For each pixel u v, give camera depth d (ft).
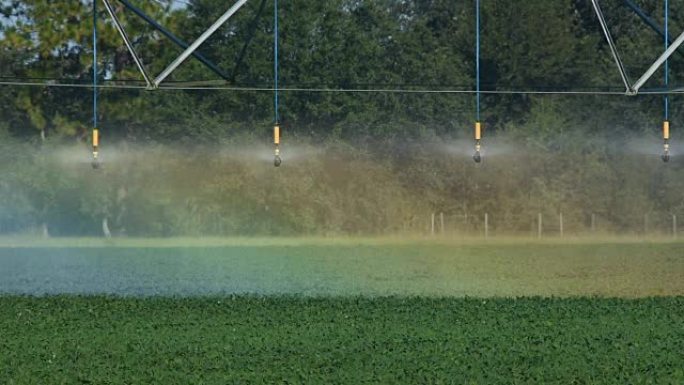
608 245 289.74
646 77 173.06
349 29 350.23
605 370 110.01
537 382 104.83
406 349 121.39
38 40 341.21
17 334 133.18
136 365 113.70
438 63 354.13
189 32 340.59
